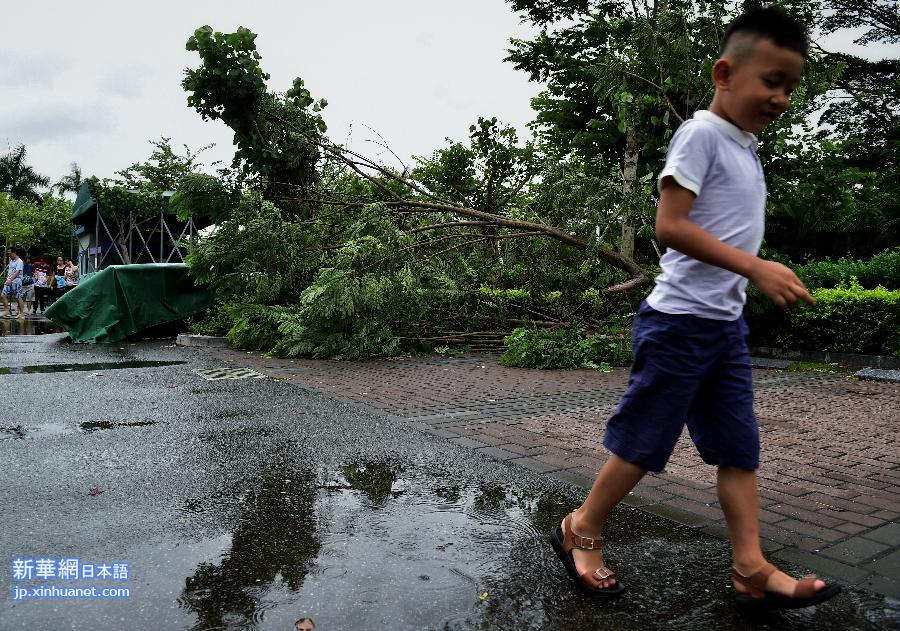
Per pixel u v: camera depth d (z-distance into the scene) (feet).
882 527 9.37
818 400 20.80
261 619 6.36
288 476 11.37
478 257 34.65
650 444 6.66
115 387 20.70
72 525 8.86
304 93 34.68
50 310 36.42
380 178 37.29
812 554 8.34
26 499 9.91
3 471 11.34
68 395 19.07
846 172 51.78
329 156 34.37
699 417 6.89
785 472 12.41
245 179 33.63
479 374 25.59
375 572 7.46
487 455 13.08
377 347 31.14
